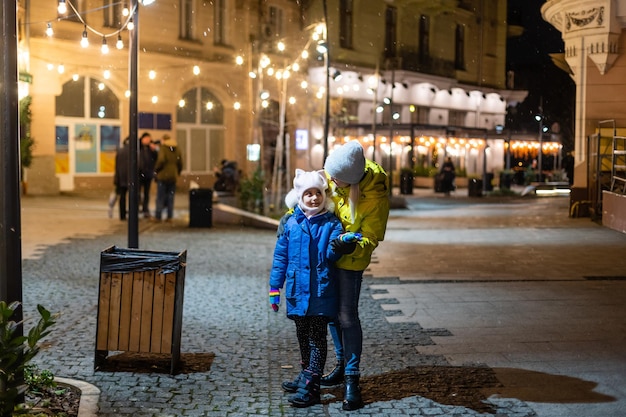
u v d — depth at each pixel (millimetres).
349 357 4973
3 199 4426
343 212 5102
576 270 10578
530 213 21953
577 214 19094
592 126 18219
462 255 12305
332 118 31984
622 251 12680
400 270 10680
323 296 4996
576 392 5234
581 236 15062
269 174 27109
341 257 5008
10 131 4410
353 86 34375
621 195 15773
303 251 5012
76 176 26031
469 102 44812
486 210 23562
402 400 5086
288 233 5098
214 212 17375
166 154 17297
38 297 8461
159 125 28047
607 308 8031
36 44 23672
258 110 26219
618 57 17750
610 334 6906
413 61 40125
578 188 19062
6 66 4367
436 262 11477
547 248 13148
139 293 5559
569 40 18219
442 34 42531
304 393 4961
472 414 4797
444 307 8125
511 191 32156
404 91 39000
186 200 23781
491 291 9023
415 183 37625
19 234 4500
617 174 18000
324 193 5078
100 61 25750
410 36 39906
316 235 5020
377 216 5039
